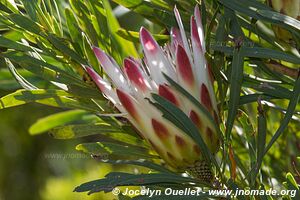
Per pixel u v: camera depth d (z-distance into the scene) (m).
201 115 0.79
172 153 0.80
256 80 0.85
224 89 0.82
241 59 0.79
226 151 0.81
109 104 0.83
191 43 0.81
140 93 0.79
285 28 0.81
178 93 0.78
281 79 0.86
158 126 0.79
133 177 0.78
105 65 0.79
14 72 0.85
